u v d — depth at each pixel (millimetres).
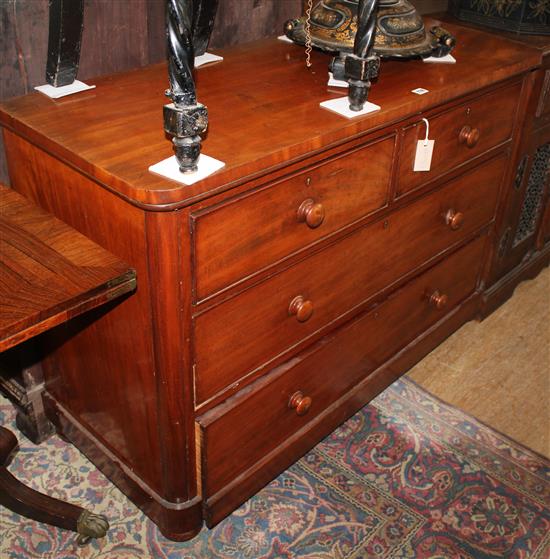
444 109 1592
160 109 1349
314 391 1647
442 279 1975
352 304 1640
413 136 1537
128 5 1530
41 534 1581
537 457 1848
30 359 1678
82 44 1484
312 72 1595
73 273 1108
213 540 1579
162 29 1631
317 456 1810
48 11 1414
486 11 2098
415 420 1938
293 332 1496
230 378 1391
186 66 1001
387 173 1522
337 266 1521
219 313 1284
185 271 1168
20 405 1746
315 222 1345
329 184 1375
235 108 1375
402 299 1823
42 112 1314
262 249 1299
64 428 1710
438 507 1687
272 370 1498
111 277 1104
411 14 1540
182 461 1404
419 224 1734
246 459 1532
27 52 1417
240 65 1618
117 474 1593
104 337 1392
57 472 1725
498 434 1911
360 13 1257
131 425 1465
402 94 1479
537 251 2510
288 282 1407
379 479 1752
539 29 2008
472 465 1808
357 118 1348
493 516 1672
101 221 1229
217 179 1118
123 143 1203
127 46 1572
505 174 2020
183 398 1312
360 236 1547
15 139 1356
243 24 1793
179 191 1069
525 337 2295
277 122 1319
